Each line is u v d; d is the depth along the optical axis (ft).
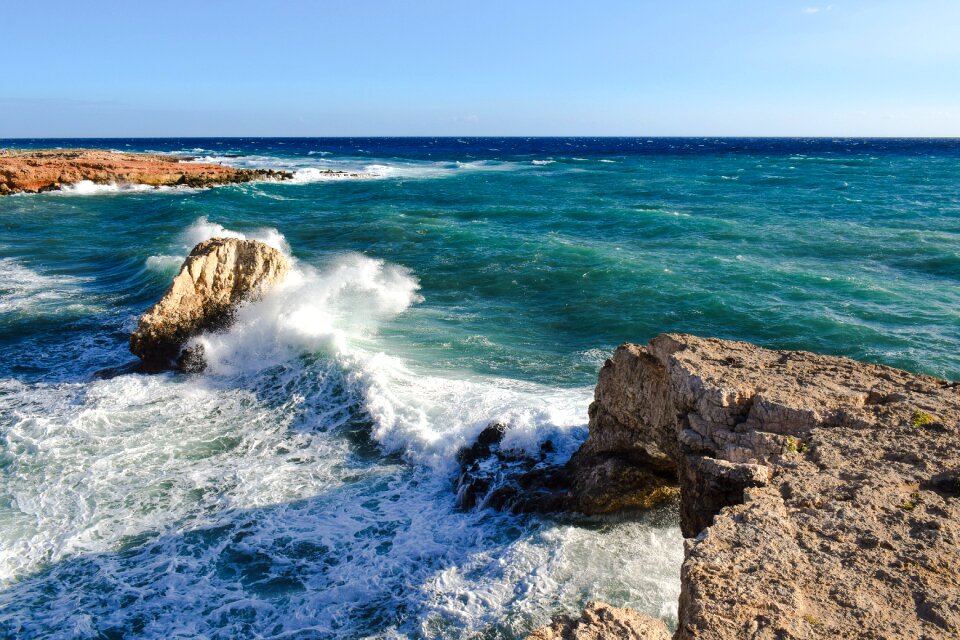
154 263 88.33
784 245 114.32
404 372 54.03
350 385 50.44
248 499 38.19
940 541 19.90
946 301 79.56
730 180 237.86
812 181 228.84
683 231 128.36
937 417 27.43
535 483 37.40
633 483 34.27
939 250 105.91
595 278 90.68
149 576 31.91
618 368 35.83
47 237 120.47
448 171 296.10
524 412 44.01
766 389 29.53
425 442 43.09
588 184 226.99
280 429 46.73
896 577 18.45
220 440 45.09
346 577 31.42
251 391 52.29
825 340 66.90
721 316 74.64
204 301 59.11
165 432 46.03
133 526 35.73
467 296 83.97
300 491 39.19
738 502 24.25
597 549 31.73
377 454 43.73
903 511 21.53
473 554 32.24
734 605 17.48
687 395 30.19
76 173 202.39
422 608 28.71
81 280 89.71
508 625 27.12
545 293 84.99
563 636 20.18
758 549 19.83
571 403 48.08
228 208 156.56
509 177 258.78
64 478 40.09
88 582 31.50
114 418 47.85
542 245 111.45
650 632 20.04
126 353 61.93
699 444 28.19
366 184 225.76
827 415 27.94
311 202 175.32
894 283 88.48
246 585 31.19
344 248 111.34
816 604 17.54
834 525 21.02
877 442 25.99
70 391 52.95
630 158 416.05
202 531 35.32
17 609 29.78
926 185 209.46
